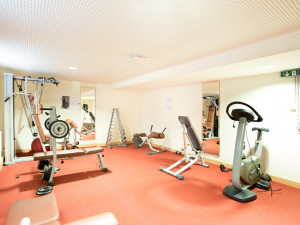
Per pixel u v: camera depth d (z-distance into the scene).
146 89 6.42
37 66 3.86
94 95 6.20
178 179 3.28
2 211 2.18
